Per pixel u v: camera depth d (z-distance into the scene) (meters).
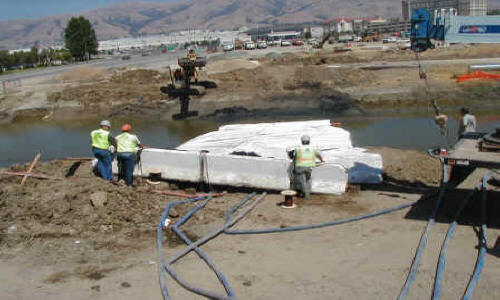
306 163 9.92
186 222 8.81
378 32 146.62
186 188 11.01
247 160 10.43
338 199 9.95
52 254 7.59
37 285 6.59
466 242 7.49
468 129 12.03
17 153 22.75
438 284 6.09
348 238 7.92
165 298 6.04
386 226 8.37
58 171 12.02
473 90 31.20
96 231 8.42
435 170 12.20
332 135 12.46
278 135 12.59
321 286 6.30
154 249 7.71
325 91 32.91
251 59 61.25
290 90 34.47
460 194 10.03
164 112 32.38
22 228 8.42
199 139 12.84
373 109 30.50
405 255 7.12
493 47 51.41
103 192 9.27
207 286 6.40
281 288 6.29
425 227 8.23
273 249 7.59
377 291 6.11
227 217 8.92
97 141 10.84
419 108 29.88
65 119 33.44
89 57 111.88
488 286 6.05
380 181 10.71
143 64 70.19
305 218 8.92
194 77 33.59
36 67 93.69
